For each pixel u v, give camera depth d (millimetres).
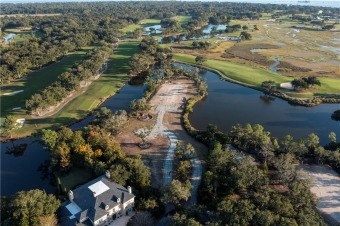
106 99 186250
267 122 157750
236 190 101938
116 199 91000
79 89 196375
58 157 116625
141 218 88688
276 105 178000
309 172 115688
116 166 104812
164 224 90438
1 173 120438
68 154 117062
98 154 116562
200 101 183875
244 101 183750
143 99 166625
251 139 127188
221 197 97938
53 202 91500
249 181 100312
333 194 104625
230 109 172750
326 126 153625
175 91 194500
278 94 188750
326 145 132250
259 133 127250
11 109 169750
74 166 119375
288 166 106125
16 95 188750
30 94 189750
